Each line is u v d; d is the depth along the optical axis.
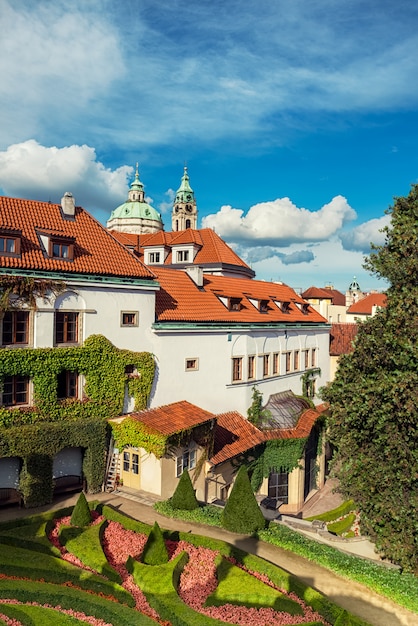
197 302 35.25
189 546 20.23
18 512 23.67
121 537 20.62
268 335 38.62
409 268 20.86
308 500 38.84
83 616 15.03
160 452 25.02
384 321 21.98
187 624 14.91
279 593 16.83
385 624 16.72
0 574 16.75
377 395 20.19
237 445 31.55
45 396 24.92
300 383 43.84
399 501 19.70
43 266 24.77
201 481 28.70
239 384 35.38
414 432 18.88
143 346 29.42
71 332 26.34
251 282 46.72
